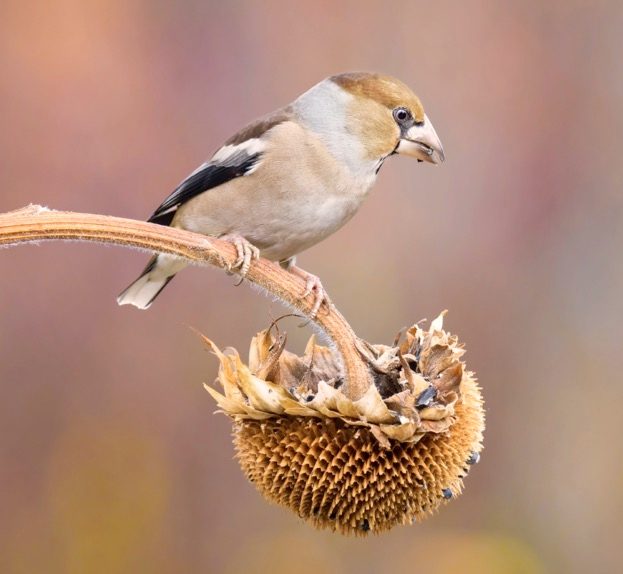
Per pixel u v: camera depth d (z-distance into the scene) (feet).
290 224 26.43
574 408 45.80
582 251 49.52
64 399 42.14
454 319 46.44
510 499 44.06
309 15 51.52
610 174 51.11
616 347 47.21
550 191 50.52
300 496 20.07
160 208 27.48
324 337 20.54
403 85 26.66
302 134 26.22
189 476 42.01
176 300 43.75
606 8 53.47
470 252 48.34
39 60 46.91
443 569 41.39
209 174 26.43
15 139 45.52
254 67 50.42
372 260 46.83
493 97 52.26
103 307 43.29
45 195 45.06
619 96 52.75
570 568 42.98
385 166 49.19
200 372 43.09
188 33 49.80
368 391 19.49
